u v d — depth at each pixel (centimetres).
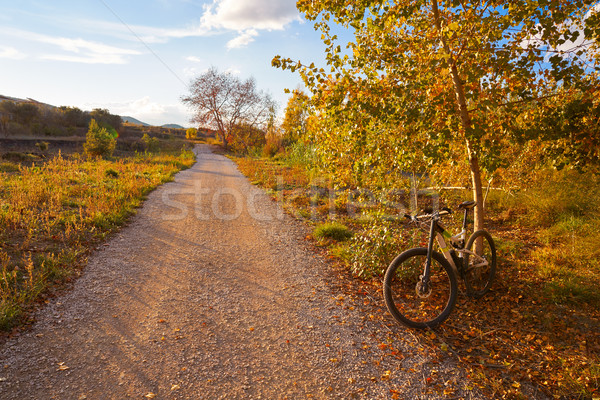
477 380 281
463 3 383
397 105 384
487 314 385
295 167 1781
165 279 471
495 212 834
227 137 5019
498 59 355
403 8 391
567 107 358
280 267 532
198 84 4869
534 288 433
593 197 729
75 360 292
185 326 355
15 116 4712
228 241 658
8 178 1072
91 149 2248
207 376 282
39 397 247
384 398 262
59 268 463
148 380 273
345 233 671
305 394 265
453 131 408
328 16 440
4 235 532
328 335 347
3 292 368
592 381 275
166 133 7769
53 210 723
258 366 297
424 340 339
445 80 399
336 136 539
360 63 412
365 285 465
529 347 324
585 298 399
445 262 376
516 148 668
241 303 411
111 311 377
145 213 847
